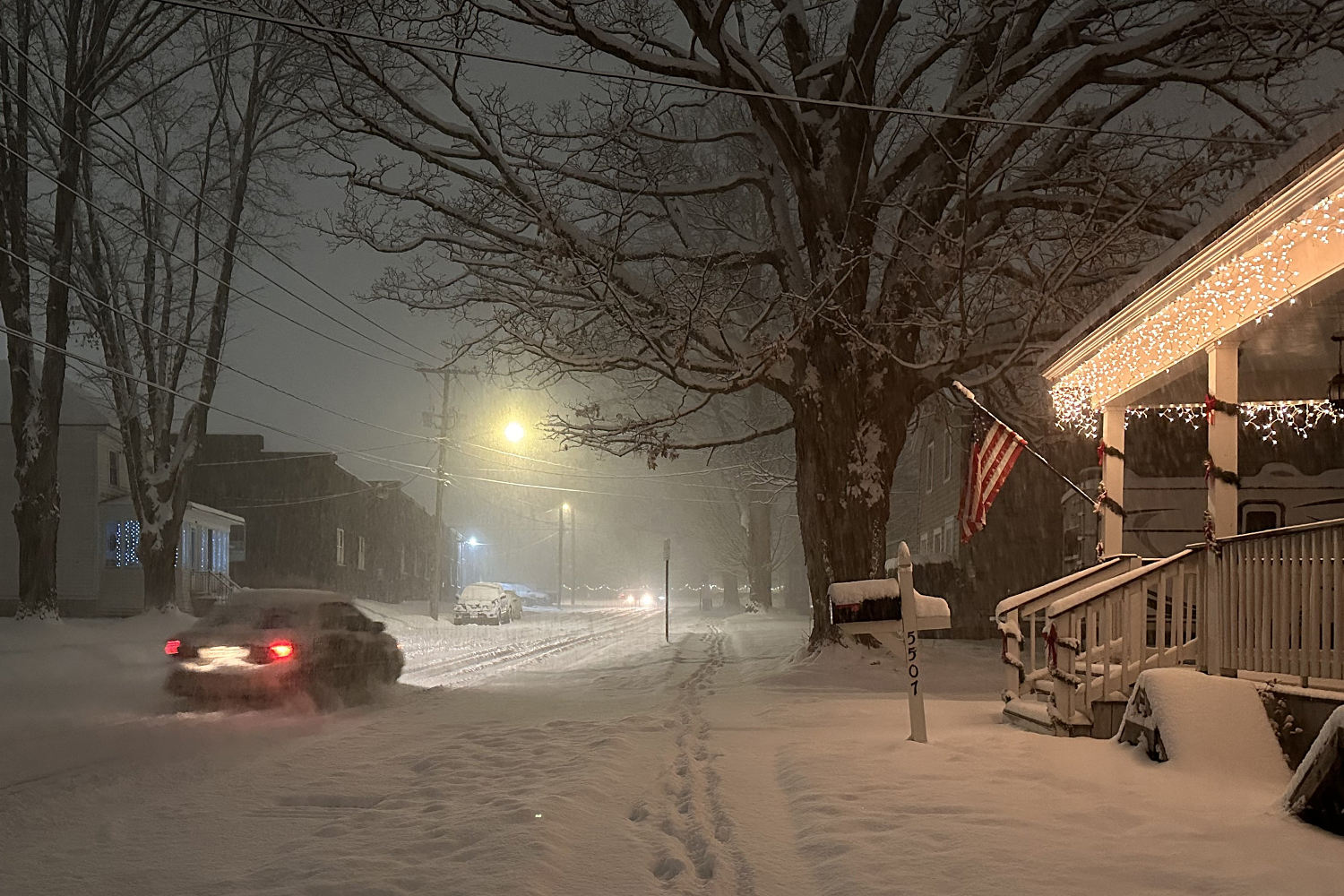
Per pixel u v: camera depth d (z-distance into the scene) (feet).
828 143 77.41
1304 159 27.14
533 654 94.58
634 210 73.46
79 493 146.20
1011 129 72.28
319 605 53.01
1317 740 22.49
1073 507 90.53
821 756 30.94
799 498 79.87
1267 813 23.09
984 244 74.13
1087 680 35.32
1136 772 28.17
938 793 25.70
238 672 47.01
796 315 74.54
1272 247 31.81
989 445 49.32
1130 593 35.47
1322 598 28.09
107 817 26.20
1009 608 41.86
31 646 89.66
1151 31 69.56
